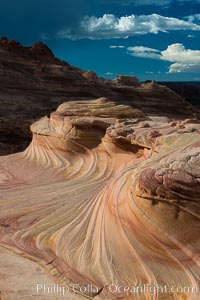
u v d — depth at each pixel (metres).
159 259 10.38
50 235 13.13
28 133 41.25
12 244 12.64
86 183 18.36
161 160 13.65
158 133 18.03
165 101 64.94
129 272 10.31
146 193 10.97
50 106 51.78
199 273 9.87
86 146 21.30
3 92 51.50
